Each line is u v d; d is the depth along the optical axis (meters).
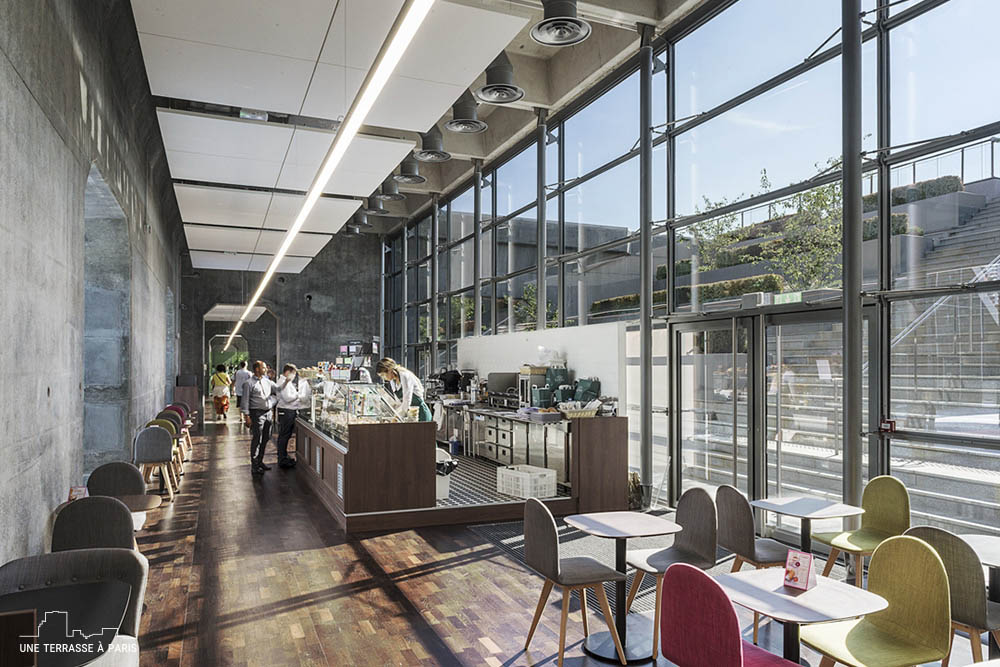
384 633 4.18
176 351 17.56
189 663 3.76
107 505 3.52
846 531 5.20
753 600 2.85
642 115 7.92
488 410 10.45
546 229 10.75
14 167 3.26
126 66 7.02
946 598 2.89
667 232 8.04
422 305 17.45
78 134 4.82
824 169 6.09
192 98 7.27
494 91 7.19
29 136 3.53
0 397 3.07
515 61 9.98
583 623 4.06
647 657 3.86
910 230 5.30
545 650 3.96
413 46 6.09
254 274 20.50
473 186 13.70
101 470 4.70
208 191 10.52
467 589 4.97
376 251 21.42
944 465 5.04
